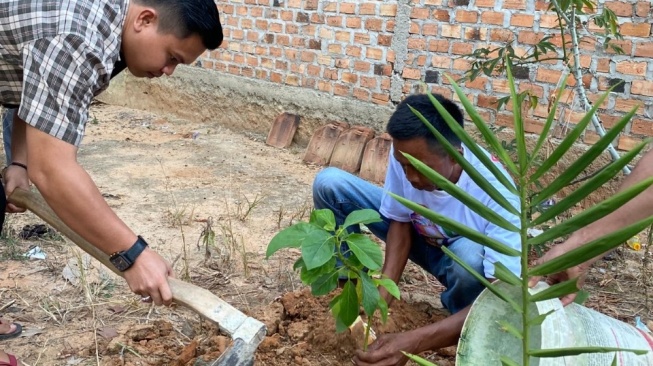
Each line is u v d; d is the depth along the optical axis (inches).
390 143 223.6
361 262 77.7
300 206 189.2
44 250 148.3
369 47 235.8
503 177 53.9
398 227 112.7
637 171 76.4
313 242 77.8
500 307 76.2
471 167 53.7
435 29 216.8
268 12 262.2
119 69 89.0
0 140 237.5
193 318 119.4
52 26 73.2
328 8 243.8
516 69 198.4
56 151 73.0
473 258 102.3
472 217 102.8
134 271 78.5
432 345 90.1
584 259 50.6
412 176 94.0
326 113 251.8
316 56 251.3
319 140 240.8
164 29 81.0
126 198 189.6
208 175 217.8
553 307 70.5
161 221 171.6
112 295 128.1
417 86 225.1
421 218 107.8
